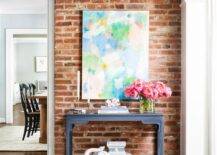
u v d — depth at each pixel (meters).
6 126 7.63
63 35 4.23
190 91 4.00
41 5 7.19
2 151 5.32
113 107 3.93
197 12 3.99
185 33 4.03
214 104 3.81
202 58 4.00
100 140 4.23
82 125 4.22
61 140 4.22
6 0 6.62
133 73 4.19
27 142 6.01
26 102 6.45
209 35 3.95
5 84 7.88
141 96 3.94
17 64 13.91
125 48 4.19
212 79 3.84
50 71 4.29
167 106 4.24
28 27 7.71
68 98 4.23
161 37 4.25
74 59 4.23
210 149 3.92
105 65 4.18
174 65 4.25
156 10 4.24
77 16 4.23
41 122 5.98
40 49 13.96
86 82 4.18
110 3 4.23
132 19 4.20
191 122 4.00
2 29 7.75
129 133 4.23
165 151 4.23
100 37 4.19
